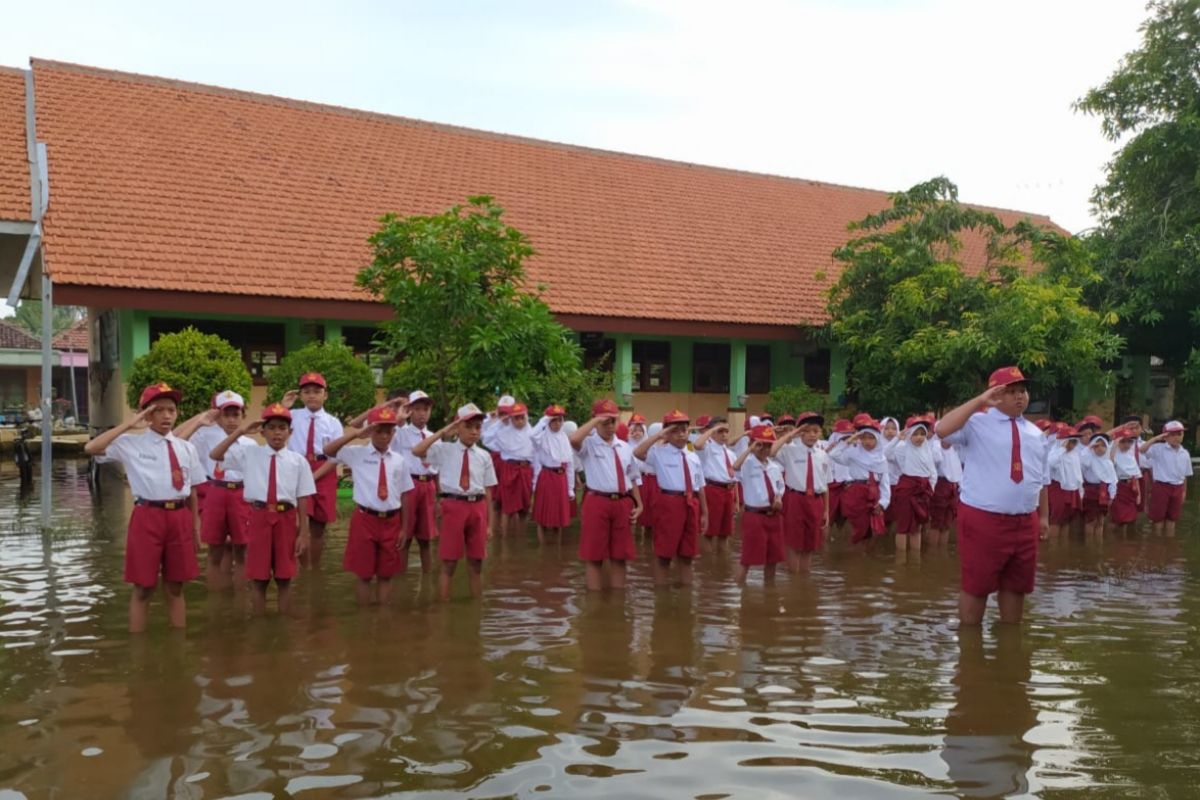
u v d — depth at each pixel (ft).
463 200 63.77
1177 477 39.50
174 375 42.11
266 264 51.55
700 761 14.11
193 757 14.11
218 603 24.45
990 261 64.75
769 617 23.32
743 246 73.00
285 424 23.34
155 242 49.42
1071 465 37.40
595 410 26.04
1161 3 62.28
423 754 14.28
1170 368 80.79
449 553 25.25
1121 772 13.80
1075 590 27.20
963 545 22.35
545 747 14.61
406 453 28.40
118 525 36.37
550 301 58.34
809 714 16.21
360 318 53.11
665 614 23.61
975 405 21.42
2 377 103.30
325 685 17.56
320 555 29.68
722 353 70.69
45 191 46.91
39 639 20.67
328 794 12.86
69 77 57.93
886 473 34.47
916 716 16.15
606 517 25.95
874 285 63.00
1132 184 65.31
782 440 28.30
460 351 36.70
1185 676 18.54
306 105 66.59
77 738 14.84
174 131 58.03
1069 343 56.08
